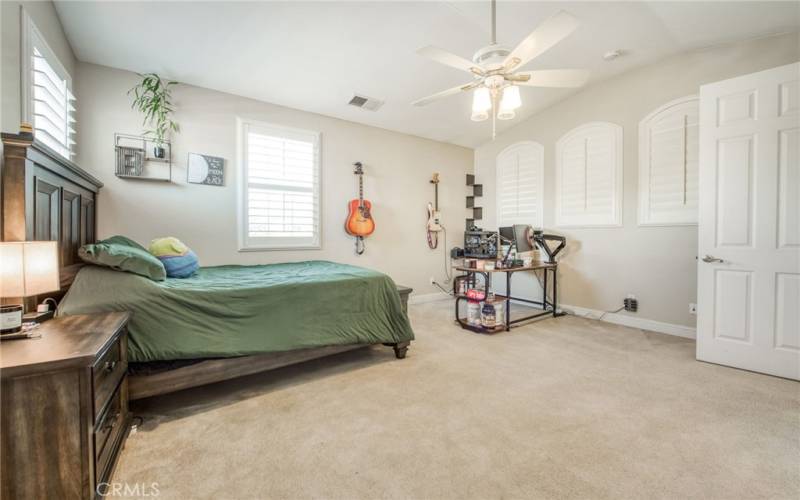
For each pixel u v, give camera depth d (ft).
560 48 10.96
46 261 4.57
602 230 13.42
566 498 4.28
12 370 3.48
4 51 5.42
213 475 4.70
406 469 4.83
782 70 7.89
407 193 16.56
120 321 5.18
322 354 8.07
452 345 10.40
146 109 10.17
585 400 6.87
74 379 3.84
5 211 4.91
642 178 12.25
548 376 8.05
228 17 8.32
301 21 8.75
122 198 9.93
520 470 4.80
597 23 9.68
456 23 9.39
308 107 13.07
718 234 8.80
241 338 6.85
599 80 13.19
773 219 8.05
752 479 4.61
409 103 13.44
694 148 11.05
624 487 4.47
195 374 6.47
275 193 12.63
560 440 5.51
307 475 4.72
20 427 3.64
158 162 10.43
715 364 8.79
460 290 16.10
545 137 15.42
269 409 6.53
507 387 7.47
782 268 7.94
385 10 8.71
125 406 5.63
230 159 11.69
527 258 13.46
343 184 14.42
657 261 11.91
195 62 9.90
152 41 8.89
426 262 17.37
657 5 8.91
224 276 8.74
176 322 6.22
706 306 8.96
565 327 12.36
